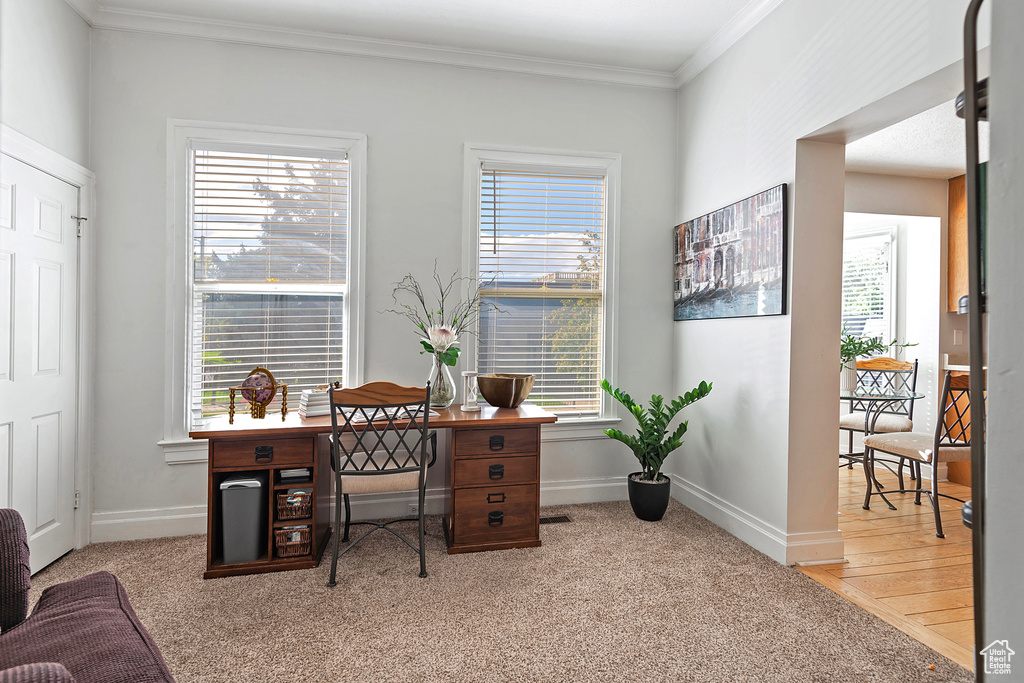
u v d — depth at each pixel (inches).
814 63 95.2
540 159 134.6
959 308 162.6
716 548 110.4
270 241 121.6
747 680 68.7
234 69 118.1
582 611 85.4
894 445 127.5
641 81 139.9
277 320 122.4
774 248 104.6
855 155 149.2
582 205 139.6
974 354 21.1
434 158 128.7
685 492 138.9
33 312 95.3
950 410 160.9
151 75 114.2
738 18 113.7
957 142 138.5
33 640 47.6
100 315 112.4
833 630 80.1
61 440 103.7
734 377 119.1
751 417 113.3
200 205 118.2
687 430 139.3
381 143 125.7
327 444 111.7
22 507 93.4
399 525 123.4
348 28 118.7
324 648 75.1
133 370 114.2
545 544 112.0
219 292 119.5
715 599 89.4
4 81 87.5
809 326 102.7
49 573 97.7
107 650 45.8
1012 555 20.1
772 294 105.2
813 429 103.5
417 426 99.7
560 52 129.6
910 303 179.5
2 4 86.7
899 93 79.0
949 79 74.2
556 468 138.1
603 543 112.6
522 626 80.9
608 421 139.0
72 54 105.4
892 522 127.3
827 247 103.0
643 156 141.7
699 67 131.9
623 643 76.6
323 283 124.4
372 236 125.3
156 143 114.7
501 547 109.3
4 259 88.2
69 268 105.2
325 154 123.5
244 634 78.4
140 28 112.8
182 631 79.1
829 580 96.6
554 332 139.0
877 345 173.0
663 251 143.6
